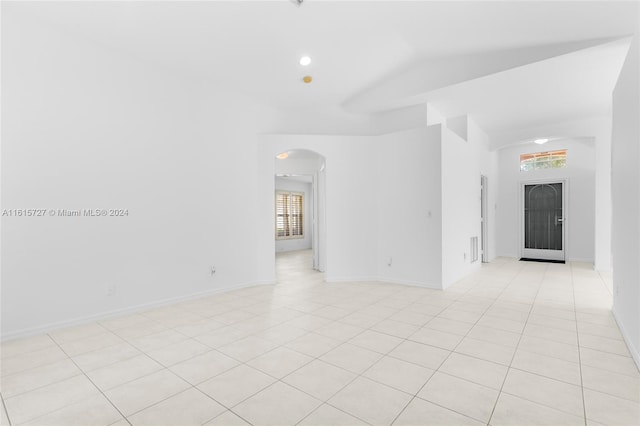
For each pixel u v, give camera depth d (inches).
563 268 267.4
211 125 191.5
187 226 178.2
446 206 200.8
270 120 226.1
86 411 76.6
